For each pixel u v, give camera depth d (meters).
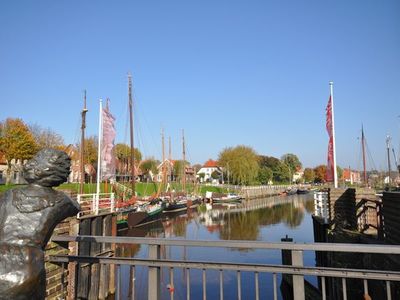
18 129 43.62
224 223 39.94
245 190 79.19
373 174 77.94
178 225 39.31
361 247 3.77
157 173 87.62
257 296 4.18
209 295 13.80
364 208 11.26
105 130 19.86
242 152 89.75
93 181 59.97
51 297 6.10
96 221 15.63
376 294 8.09
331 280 10.45
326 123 16.52
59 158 3.22
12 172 44.31
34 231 2.97
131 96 40.81
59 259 5.33
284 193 101.75
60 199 3.19
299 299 4.05
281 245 4.01
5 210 3.03
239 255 20.44
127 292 13.64
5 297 2.73
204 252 21.36
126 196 44.72
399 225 7.45
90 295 12.73
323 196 15.95
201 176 127.25
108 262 4.82
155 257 4.52
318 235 15.80
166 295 13.58
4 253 2.85
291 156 133.62
